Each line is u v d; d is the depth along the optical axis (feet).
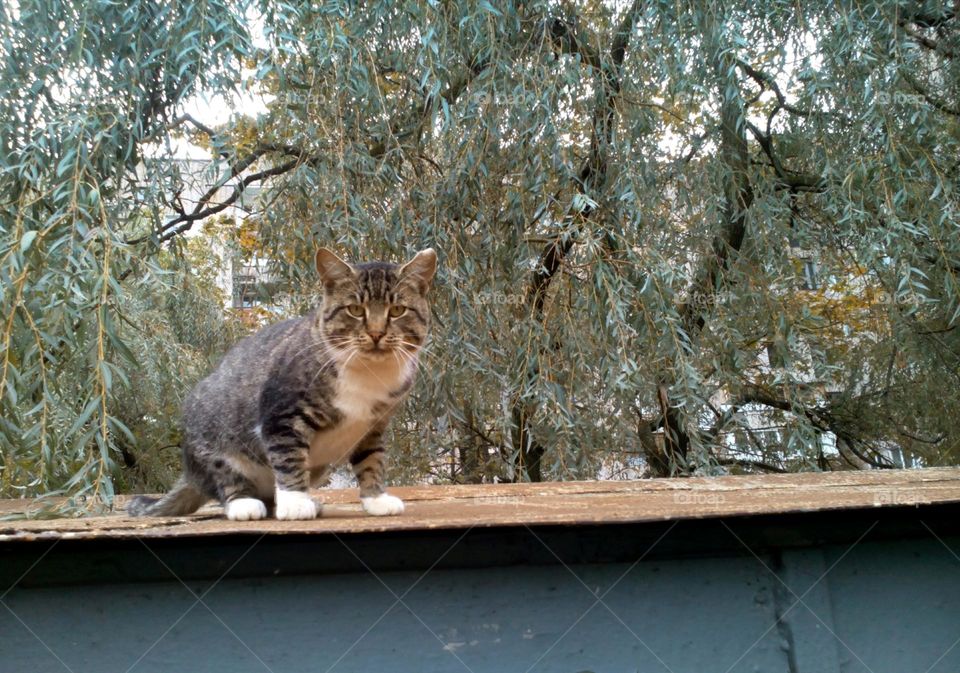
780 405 6.00
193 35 2.88
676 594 1.61
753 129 5.46
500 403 4.03
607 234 3.94
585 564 1.58
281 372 2.33
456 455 5.44
